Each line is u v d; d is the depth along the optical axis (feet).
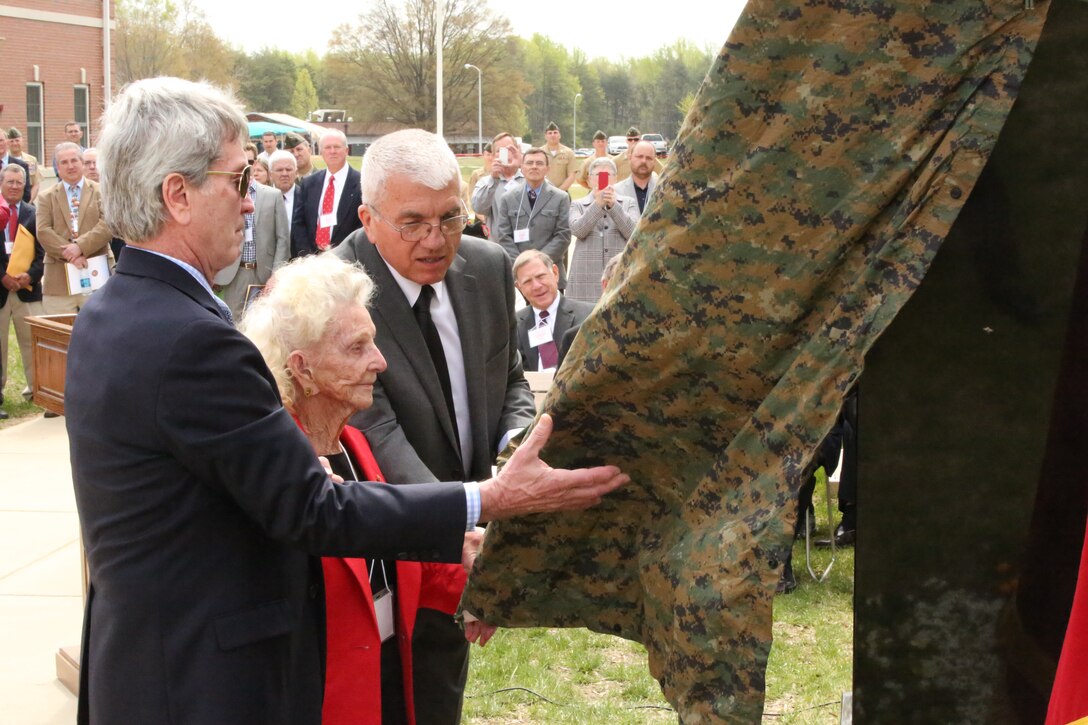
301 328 7.95
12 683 14.73
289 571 6.98
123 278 6.67
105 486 6.41
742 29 5.90
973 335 7.25
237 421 6.40
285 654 6.82
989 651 7.63
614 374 6.67
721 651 6.32
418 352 10.00
